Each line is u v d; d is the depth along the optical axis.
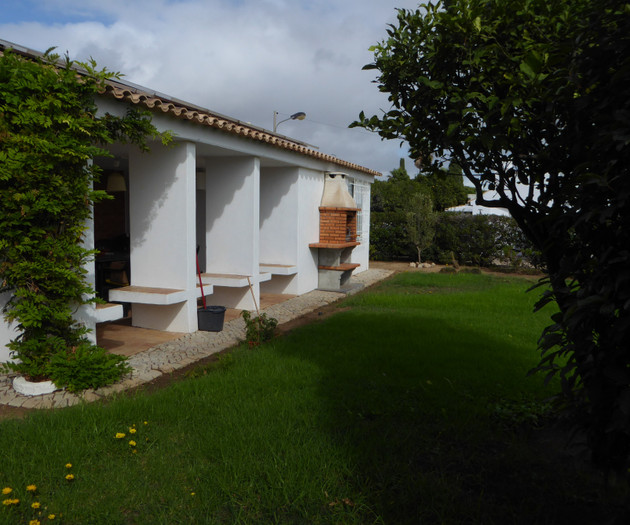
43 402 4.77
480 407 4.44
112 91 5.47
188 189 7.35
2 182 4.66
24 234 4.81
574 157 2.65
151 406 4.36
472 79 3.01
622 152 2.05
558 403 2.60
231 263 9.31
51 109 4.78
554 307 9.47
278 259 11.20
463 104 2.99
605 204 2.13
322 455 3.53
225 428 3.96
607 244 2.17
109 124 5.63
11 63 4.59
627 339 2.08
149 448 3.68
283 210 11.07
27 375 5.07
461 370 5.46
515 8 2.90
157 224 7.53
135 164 7.54
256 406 4.41
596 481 3.35
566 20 2.75
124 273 9.69
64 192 4.85
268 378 5.18
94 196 5.16
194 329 7.73
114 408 4.26
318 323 8.05
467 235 17.55
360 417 4.25
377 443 3.73
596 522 2.93
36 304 4.90
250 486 3.14
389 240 19.14
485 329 7.53
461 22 2.99
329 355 6.08
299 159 10.64
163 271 7.57
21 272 4.73
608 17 2.29
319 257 12.23
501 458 3.61
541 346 2.47
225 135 7.96
